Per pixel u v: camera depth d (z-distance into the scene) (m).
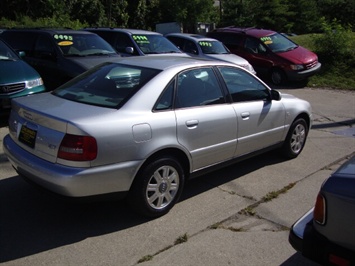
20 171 3.84
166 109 3.97
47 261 3.25
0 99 6.73
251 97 5.04
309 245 2.63
